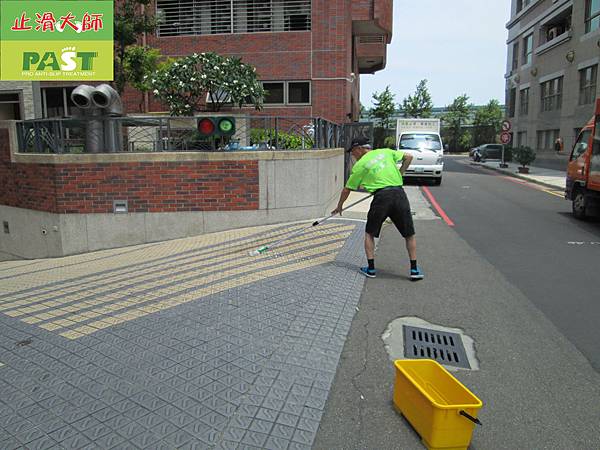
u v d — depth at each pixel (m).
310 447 2.99
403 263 7.10
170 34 17.19
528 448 3.08
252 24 16.95
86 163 9.12
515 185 19.03
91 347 4.32
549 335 4.69
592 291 5.93
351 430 3.19
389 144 43.53
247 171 9.27
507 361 4.18
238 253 7.56
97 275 6.98
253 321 4.81
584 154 10.75
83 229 9.30
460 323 4.96
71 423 3.20
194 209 9.30
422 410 3.05
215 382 3.68
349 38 18.00
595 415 3.41
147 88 13.24
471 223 10.49
